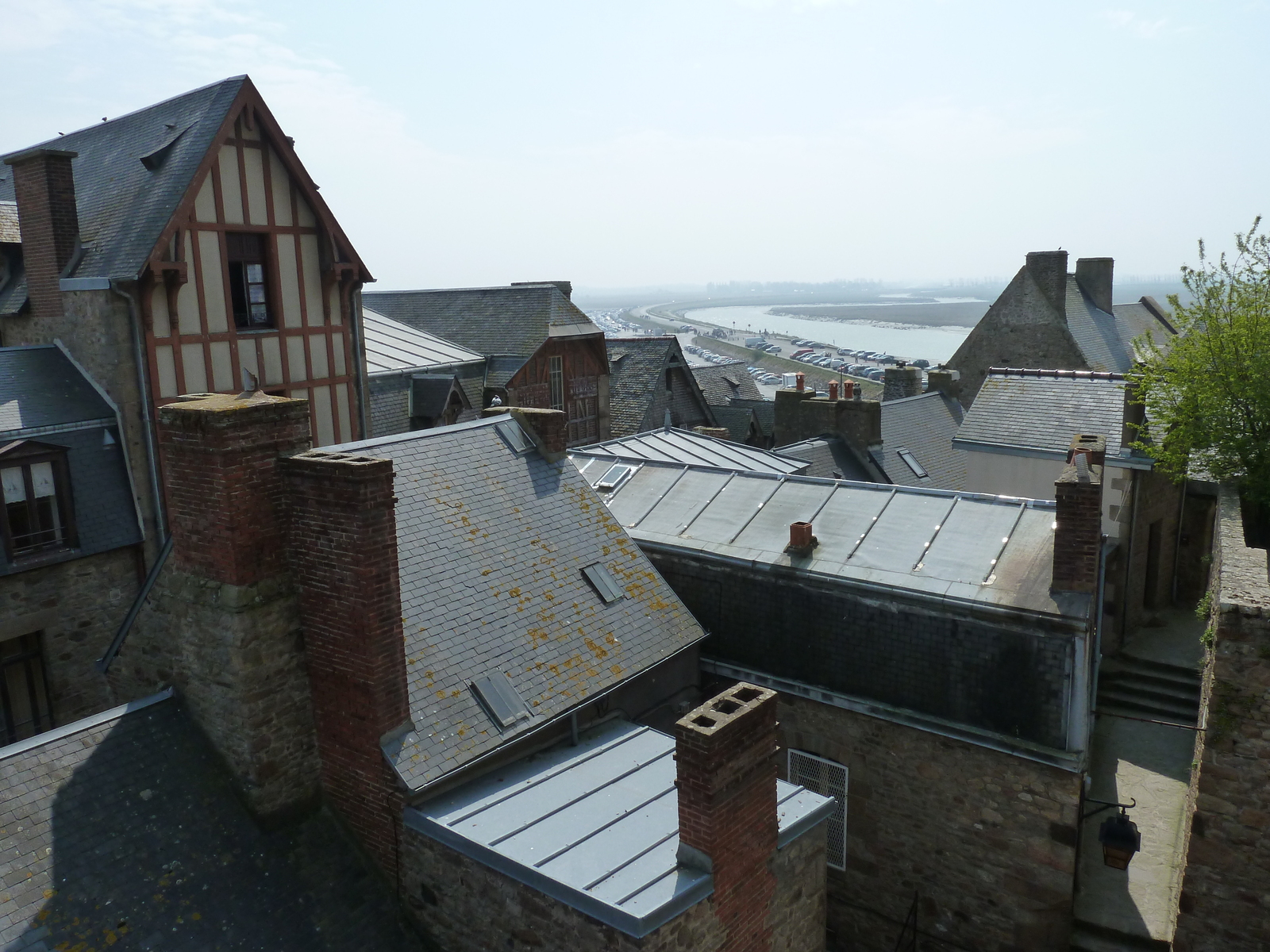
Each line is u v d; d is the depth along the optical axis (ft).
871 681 42.37
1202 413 52.11
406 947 31.42
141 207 56.80
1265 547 47.14
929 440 104.22
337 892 31.55
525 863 27.99
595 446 66.49
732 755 27.50
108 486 53.11
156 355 54.90
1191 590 76.43
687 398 125.70
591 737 37.55
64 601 51.03
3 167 72.59
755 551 47.01
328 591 31.48
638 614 42.78
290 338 63.00
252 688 31.30
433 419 79.10
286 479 31.76
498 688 35.17
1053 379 78.59
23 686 50.31
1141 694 63.00
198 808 30.91
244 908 29.32
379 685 31.04
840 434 94.27
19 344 59.62
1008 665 38.86
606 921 25.90
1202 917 37.24
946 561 43.14
